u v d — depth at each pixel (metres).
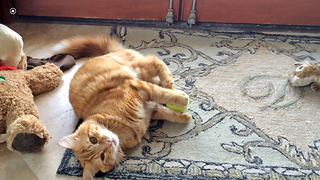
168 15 2.43
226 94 1.68
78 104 1.45
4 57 1.46
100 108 1.33
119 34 2.37
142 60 1.65
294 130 1.44
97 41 1.96
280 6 2.31
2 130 1.34
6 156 1.34
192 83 1.78
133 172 1.25
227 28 2.48
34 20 2.56
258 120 1.50
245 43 2.23
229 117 1.52
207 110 1.57
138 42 2.27
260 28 2.46
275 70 1.89
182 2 2.37
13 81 1.40
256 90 1.71
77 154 1.21
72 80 1.54
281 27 2.44
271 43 2.23
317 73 1.63
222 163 1.28
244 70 1.90
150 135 1.43
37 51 2.16
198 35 2.36
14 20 2.55
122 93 1.35
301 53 2.09
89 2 2.44
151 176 1.22
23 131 1.20
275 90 1.70
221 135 1.42
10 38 1.43
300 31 2.42
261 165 1.26
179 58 2.04
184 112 1.55
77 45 2.01
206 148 1.35
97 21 2.54
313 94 1.65
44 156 1.34
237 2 2.32
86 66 1.55
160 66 1.65
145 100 1.41
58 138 1.44
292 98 1.63
